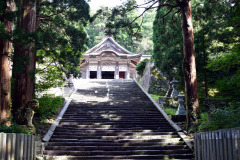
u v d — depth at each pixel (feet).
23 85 34.91
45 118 43.06
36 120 41.01
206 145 18.11
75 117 47.03
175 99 55.11
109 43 124.47
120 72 140.97
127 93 68.33
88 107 53.57
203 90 60.39
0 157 13.25
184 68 41.01
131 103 57.62
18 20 35.29
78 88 74.33
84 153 31.48
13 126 23.70
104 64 127.24
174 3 49.32
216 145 15.62
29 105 31.14
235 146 12.47
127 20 48.32
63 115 47.85
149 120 45.37
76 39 50.44
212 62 45.85
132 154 31.78
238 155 12.10
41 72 45.88
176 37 54.75
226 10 47.80
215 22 51.16
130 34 49.98
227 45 53.11
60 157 29.99
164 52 61.21
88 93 68.08
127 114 48.75
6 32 25.58
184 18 42.01
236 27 44.42
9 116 29.40
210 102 49.80
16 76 35.32
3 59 30.76
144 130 40.19
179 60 55.11
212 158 16.48
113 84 82.48
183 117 44.73
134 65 133.59
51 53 47.60
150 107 54.85
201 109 52.80
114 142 35.40
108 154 31.73
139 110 52.26
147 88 71.46
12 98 37.93
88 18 50.52
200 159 19.94
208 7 49.01
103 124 43.37
